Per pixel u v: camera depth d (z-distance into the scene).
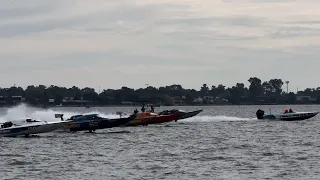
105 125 154.12
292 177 84.06
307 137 139.25
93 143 127.38
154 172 88.12
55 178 84.31
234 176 85.06
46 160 100.56
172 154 106.50
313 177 84.00
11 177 84.94
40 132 145.25
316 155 103.88
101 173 87.62
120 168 91.50
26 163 97.25
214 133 153.50
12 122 145.88
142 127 179.75
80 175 86.25
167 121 185.38
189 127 178.62
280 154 105.50
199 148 115.75
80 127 152.38
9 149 117.19
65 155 106.88
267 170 89.25
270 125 185.62
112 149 115.50
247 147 116.88
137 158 101.81
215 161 97.75
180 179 83.31
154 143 126.50
